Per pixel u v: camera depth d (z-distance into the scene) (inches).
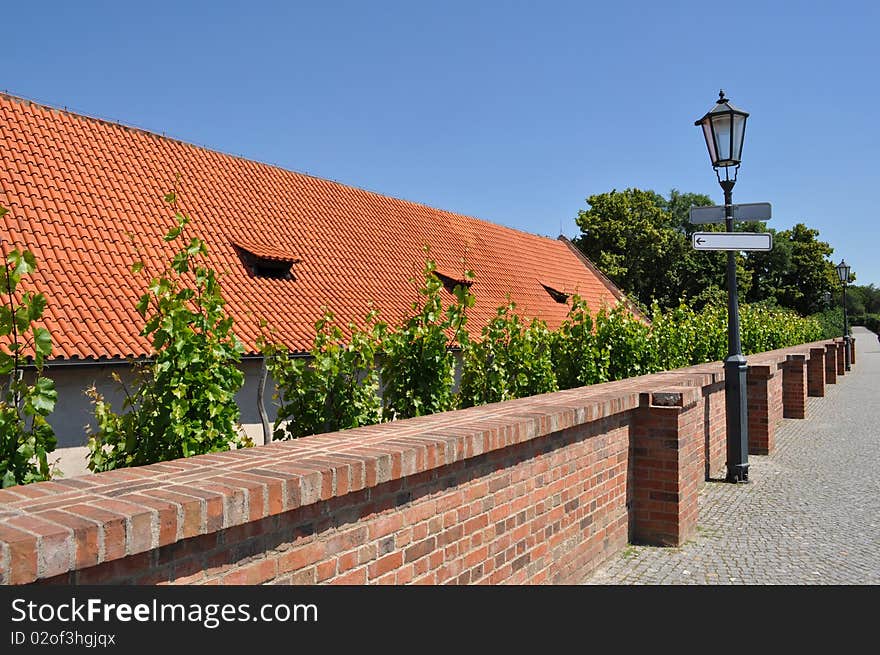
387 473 130.7
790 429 549.6
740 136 345.7
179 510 94.2
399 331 279.7
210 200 684.1
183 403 178.7
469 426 169.5
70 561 82.2
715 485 348.2
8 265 149.3
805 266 2802.7
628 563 224.5
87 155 606.5
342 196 876.6
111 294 474.0
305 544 116.5
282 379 242.5
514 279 1048.8
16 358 151.4
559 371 419.5
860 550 239.9
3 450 141.3
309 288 658.2
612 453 232.1
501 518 170.1
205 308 194.1
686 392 249.8
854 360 1475.1
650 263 2111.2
